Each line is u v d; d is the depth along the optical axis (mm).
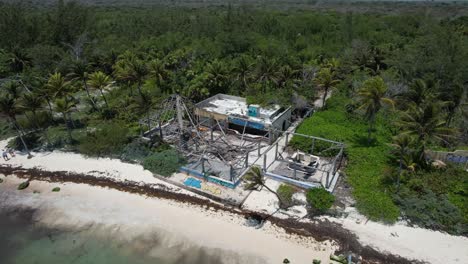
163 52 89000
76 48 87188
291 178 38875
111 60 83562
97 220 34531
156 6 182000
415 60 62812
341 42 95000
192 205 36062
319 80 59031
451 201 33562
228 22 100188
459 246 29891
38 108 50250
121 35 101688
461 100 45875
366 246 30094
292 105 55844
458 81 53188
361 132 47656
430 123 36156
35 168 43656
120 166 43375
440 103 41625
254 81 66000
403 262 28531
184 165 41812
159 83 69125
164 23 106562
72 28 93938
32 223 34531
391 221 32188
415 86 48625
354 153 41781
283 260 29141
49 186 40250
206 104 56812
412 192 34844
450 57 59031
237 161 43156
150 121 53469
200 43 90625
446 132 37000
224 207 35469
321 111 56156
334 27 105188
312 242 30922
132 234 32594
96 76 60438
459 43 61812
